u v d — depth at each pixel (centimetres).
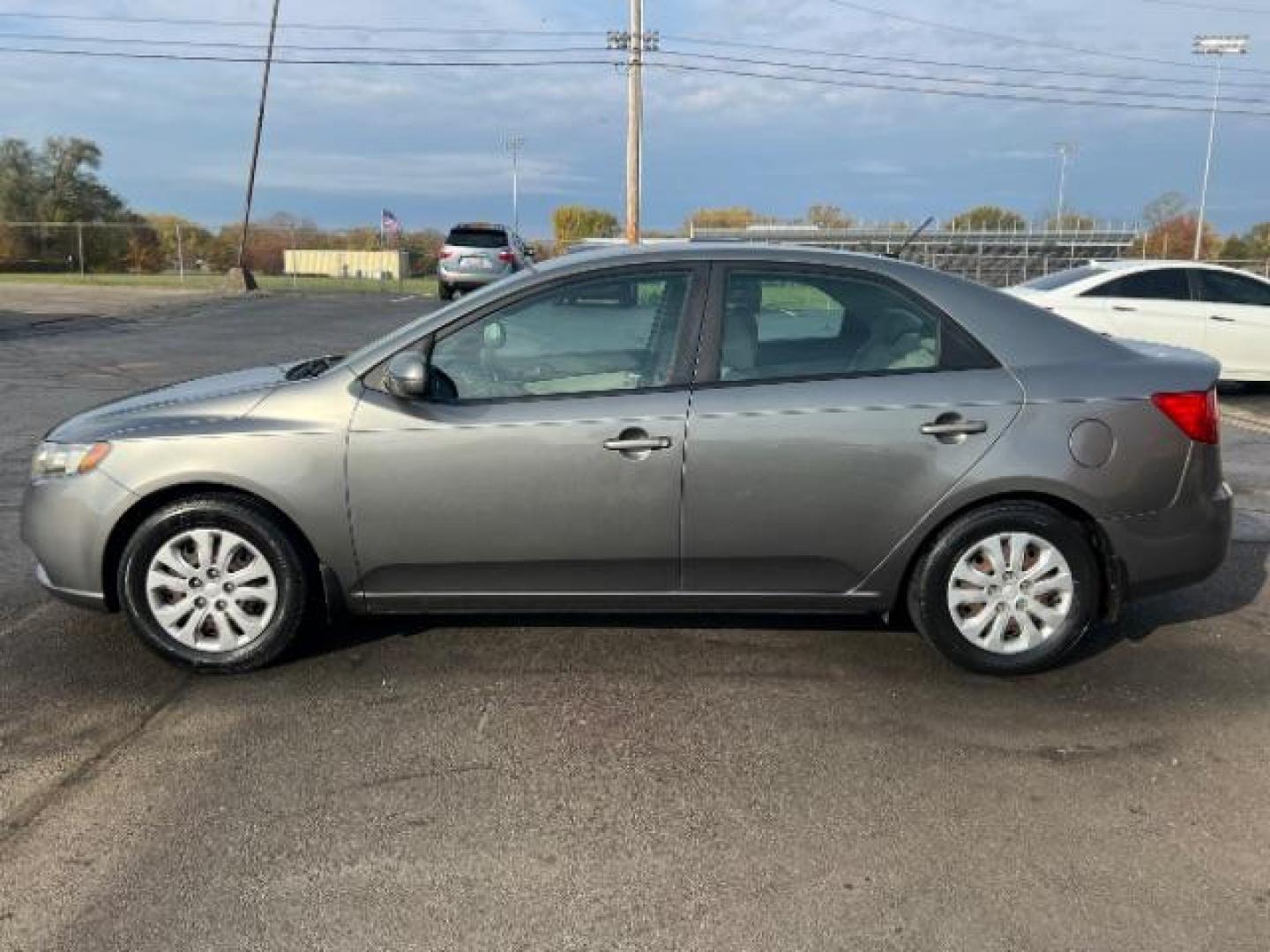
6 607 488
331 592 414
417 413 401
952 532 405
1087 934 266
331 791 331
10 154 4603
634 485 398
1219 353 1173
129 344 1599
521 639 452
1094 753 359
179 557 411
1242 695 405
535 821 316
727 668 425
